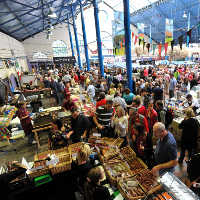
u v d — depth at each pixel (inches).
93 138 132.6
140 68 576.4
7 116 145.3
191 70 456.8
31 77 541.0
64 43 995.3
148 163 118.8
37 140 172.6
